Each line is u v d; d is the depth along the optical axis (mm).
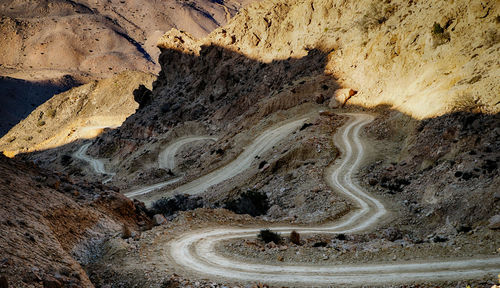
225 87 131625
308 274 19000
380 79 80562
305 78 100125
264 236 26781
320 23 117250
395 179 47156
